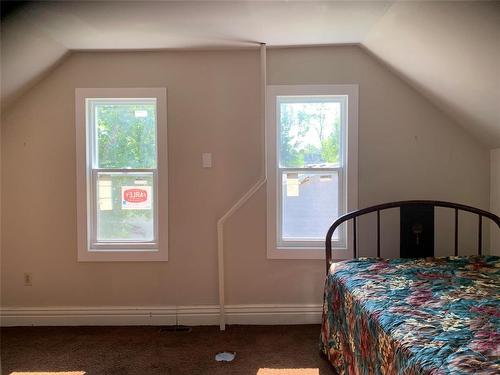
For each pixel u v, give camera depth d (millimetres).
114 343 2537
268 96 2814
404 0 1957
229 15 2195
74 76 2824
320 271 2838
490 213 2564
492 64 2027
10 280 2879
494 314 1451
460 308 1524
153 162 2893
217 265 2863
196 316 2846
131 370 2184
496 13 1717
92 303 2873
